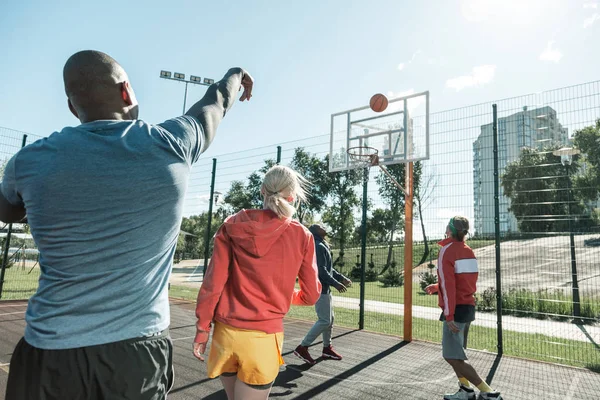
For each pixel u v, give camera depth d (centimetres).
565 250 1212
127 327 105
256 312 188
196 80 2708
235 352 185
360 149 789
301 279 211
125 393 102
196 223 3450
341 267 1446
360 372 460
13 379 101
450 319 359
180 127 124
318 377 439
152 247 112
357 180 1681
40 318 101
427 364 497
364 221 765
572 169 598
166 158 115
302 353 491
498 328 580
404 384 418
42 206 103
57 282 102
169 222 117
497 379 454
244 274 193
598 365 512
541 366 508
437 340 652
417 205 690
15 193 111
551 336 703
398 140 733
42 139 113
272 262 193
